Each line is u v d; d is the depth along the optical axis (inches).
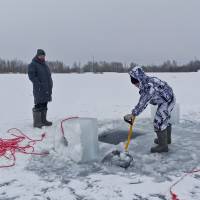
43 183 173.2
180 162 199.3
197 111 365.7
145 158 206.2
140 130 271.6
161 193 158.7
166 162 199.5
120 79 837.8
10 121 331.6
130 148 225.8
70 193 161.2
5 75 948.6
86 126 199.9
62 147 215.9
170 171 185.8
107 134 260.7
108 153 211.5
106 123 308.8
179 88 625.9
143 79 198.1
